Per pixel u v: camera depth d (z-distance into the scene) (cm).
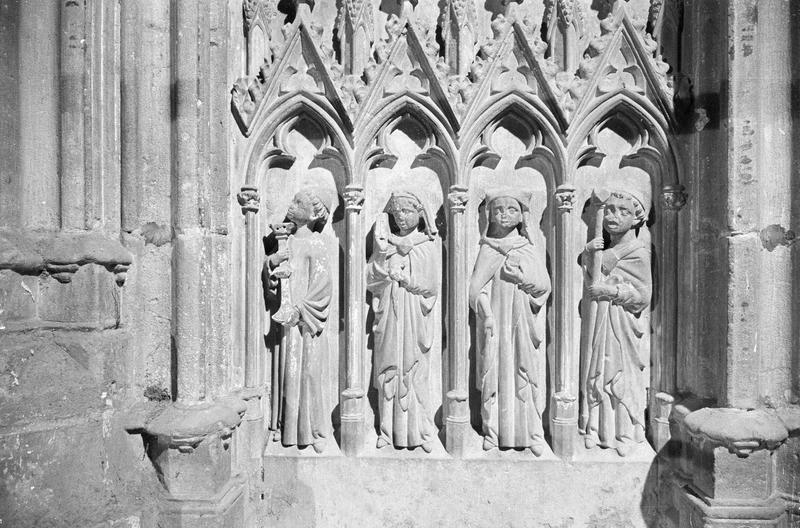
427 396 301
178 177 261
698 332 276
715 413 256
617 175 300
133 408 261
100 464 247
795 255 260
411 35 294
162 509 250
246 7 299
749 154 256
